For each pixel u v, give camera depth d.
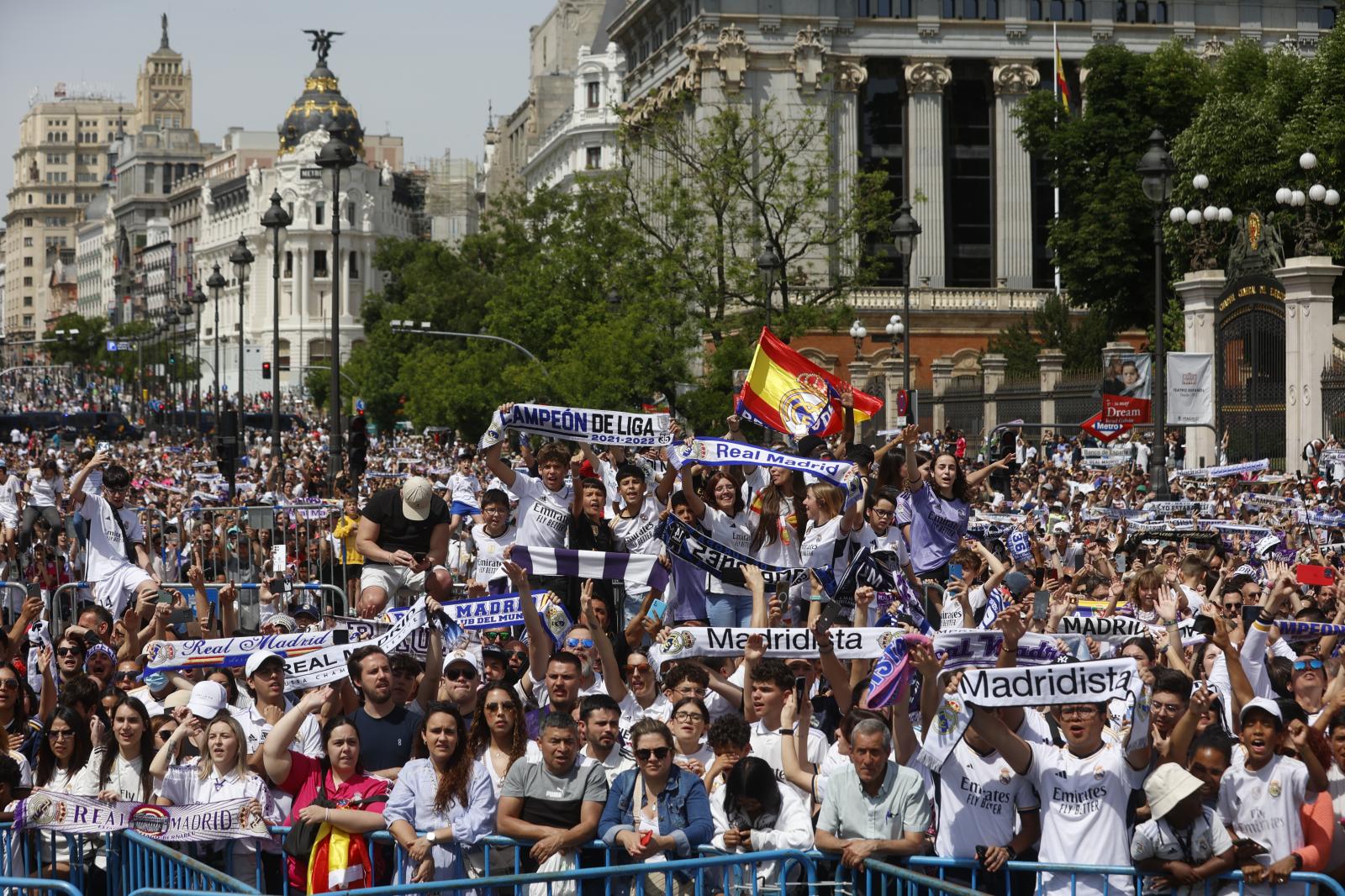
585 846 10.00
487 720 10.50
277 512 22.55
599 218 70.31
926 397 65.31
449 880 9.01
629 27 100.31
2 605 19.22
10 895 8.97
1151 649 12.46
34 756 12.16
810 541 14.52
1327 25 93.56
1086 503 32.03
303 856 10.43
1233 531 23.73
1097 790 9.36
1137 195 69.81
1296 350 40.44
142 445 83.19
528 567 14.54
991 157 93.50
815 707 12.38
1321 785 10.08
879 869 9.30
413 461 55.41
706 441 14.75
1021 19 91.62
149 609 16.50
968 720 9.57
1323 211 55.00
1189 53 74.44
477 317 115.06
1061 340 74.31
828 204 86.31
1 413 120.62
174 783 10.73
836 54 89.50
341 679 11.80
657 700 12.44
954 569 17.39
